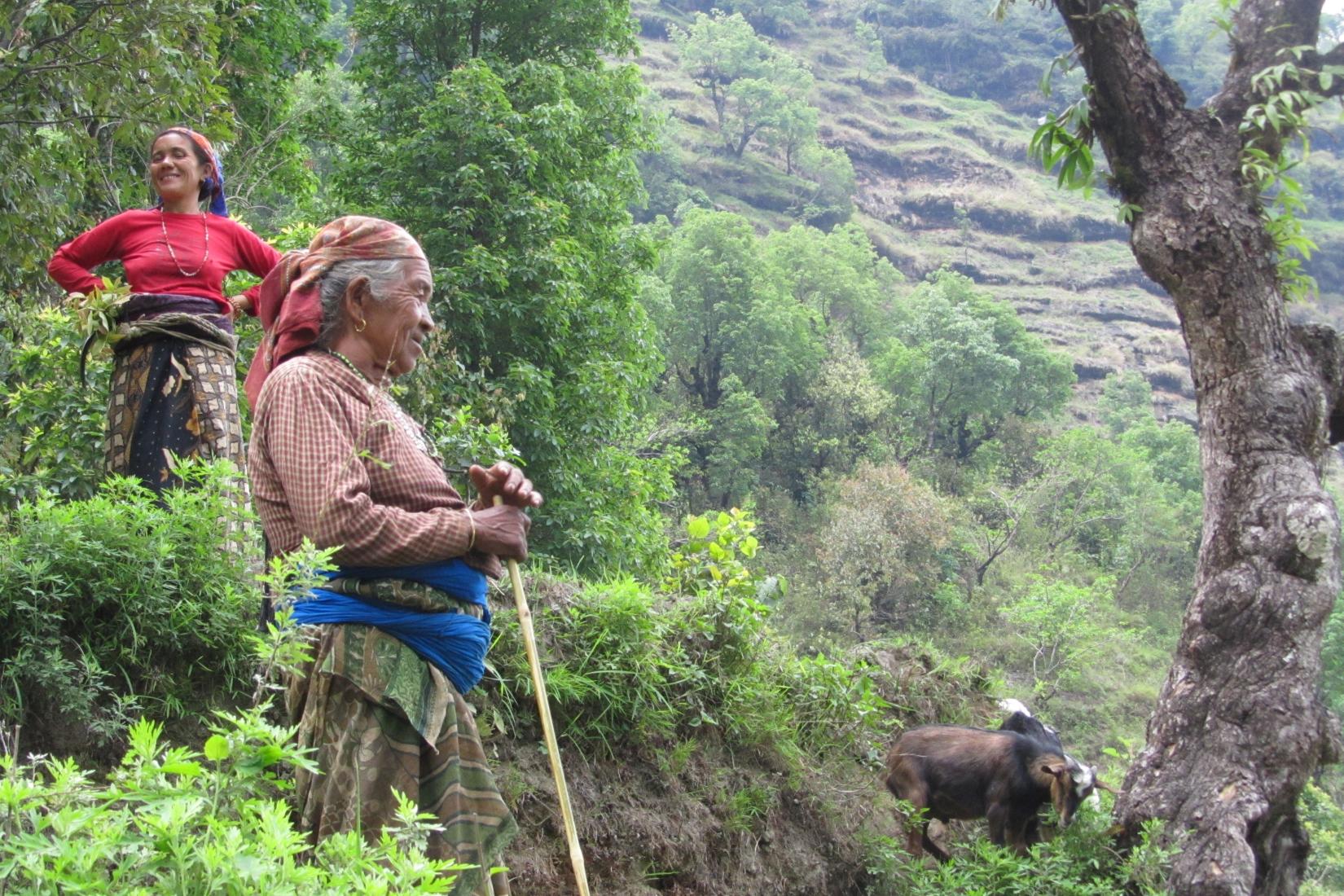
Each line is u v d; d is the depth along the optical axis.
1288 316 6.55
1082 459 58.38
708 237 60.56
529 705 4.80
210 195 4.84
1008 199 106.69
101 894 1.70
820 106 116.94
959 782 6.32
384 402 2.78
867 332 73.94
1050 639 42.75
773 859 5.42
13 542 3.66
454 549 2.62
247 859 1.75
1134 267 99.25
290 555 2.51
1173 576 56.72
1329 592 6.02
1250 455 6.26
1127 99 6.66
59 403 5.76
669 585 6.28
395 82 22.38
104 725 3.48
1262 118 6.41
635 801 4.96
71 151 7.96
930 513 48.44
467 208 19.09
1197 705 5.99
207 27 7.69
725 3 132.00
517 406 17.41
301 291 2.78
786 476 59.72
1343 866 22.56
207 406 4.51
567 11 22.91
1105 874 5.76
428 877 1.89
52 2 7.10
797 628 44.50
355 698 2.57
